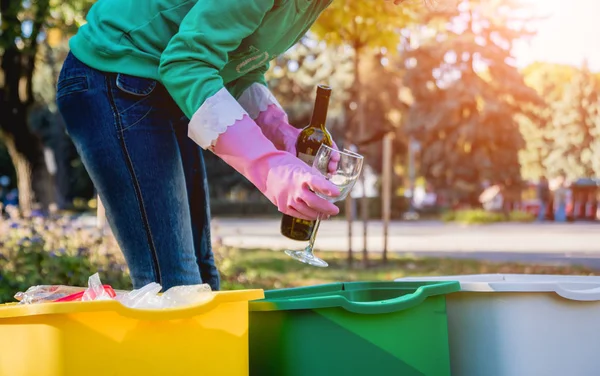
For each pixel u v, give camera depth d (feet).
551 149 94.12
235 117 6.53
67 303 4.97
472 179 80.89
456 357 6.88
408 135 82.02
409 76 80.33
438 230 65.05
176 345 5.32
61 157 106.63
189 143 7.89
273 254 36.19
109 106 7.18
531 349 6.68
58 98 7.46
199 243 8.08
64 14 29.86
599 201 93.20
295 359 6.05
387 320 6.16
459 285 6.58
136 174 7.15
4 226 24.48
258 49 7.29
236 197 111.65
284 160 6.39
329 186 6.15
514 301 6.70
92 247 22.68
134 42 7.22
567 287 7.79
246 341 5.67
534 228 67.82
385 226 33.12
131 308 5.13
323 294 7.27
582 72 93.81
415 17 24.18
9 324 5.15
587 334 6.76
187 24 6.72
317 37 25.58
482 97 77.77
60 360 5.00
